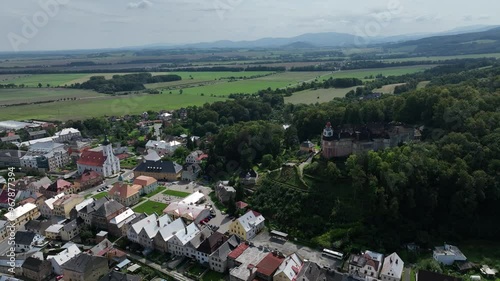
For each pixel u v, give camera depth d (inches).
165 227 6815.9
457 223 6678.2
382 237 6481.3
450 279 5231.3
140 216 7470.5
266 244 6752.0
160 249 6712.6
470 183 6599.4
